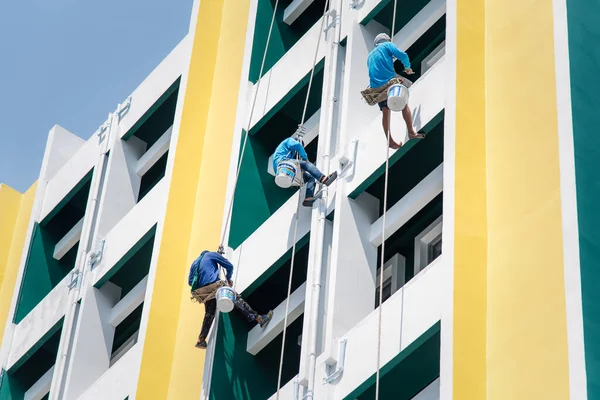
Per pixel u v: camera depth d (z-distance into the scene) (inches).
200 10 1302.9
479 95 913.5
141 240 1224.2
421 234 1026.7
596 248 772.6
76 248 1493.6
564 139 820.0
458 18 940.6
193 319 1083.9
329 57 1075.9
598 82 850.1
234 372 1025.5
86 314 1243.2
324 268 954.7
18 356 1378.0
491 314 810.8
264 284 1074.1
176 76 1330.0
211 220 1124.5
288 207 1049.5
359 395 871.1
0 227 1555.1
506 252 828.6
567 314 749.3
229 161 1150.3
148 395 1057.5
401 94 895.7
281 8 1239.5
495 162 879.1
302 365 916.6
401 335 848.9
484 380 786.2
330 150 1016.2
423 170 1002.1
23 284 1443.2
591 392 715.4
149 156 1349.7
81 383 1203.2
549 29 895.1
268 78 1167.6
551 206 813.2
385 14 1073.5
